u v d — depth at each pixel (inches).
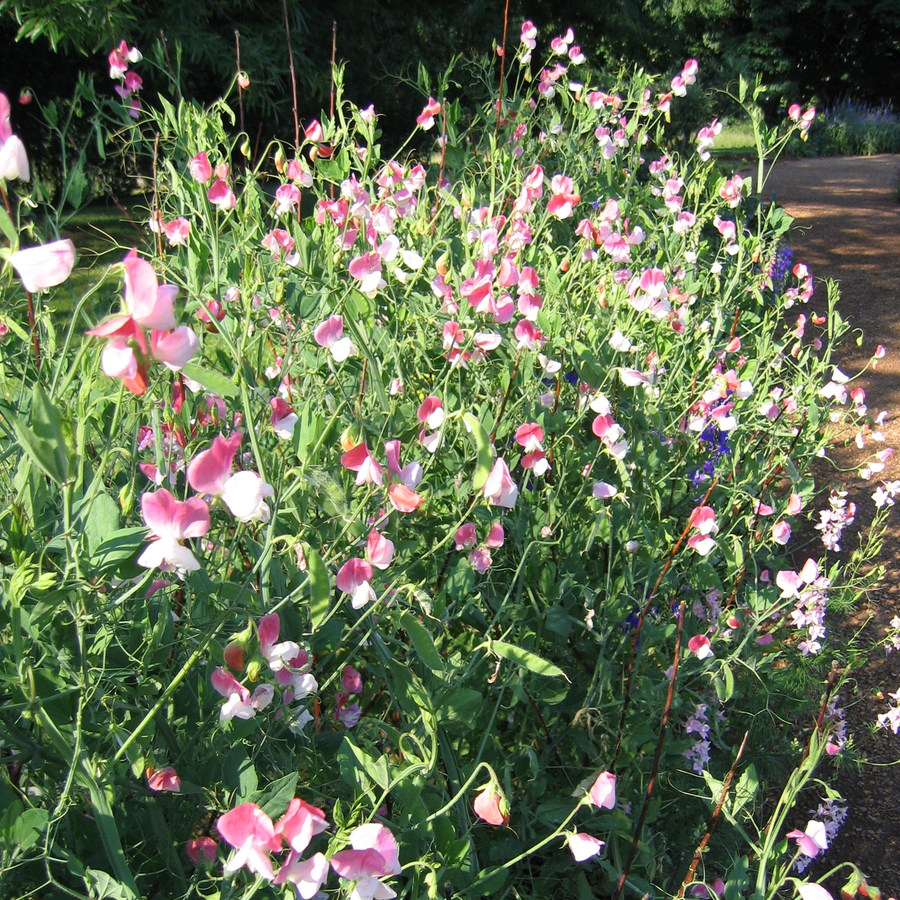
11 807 41.7
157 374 66.1
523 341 89.7
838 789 112.0
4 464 59.9
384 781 49.9
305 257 96.7
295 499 67.7
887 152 973.2
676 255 152.6
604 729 85.2
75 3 202.1
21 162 39.9
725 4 1201.4
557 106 232.7
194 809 54.5
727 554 102.2
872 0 1141.7
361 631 70.6
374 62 390.6
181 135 108.3
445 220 131.6
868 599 144.9
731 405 117.0
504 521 87.3
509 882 71.5
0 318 68.7
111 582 50.0
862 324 307.3
